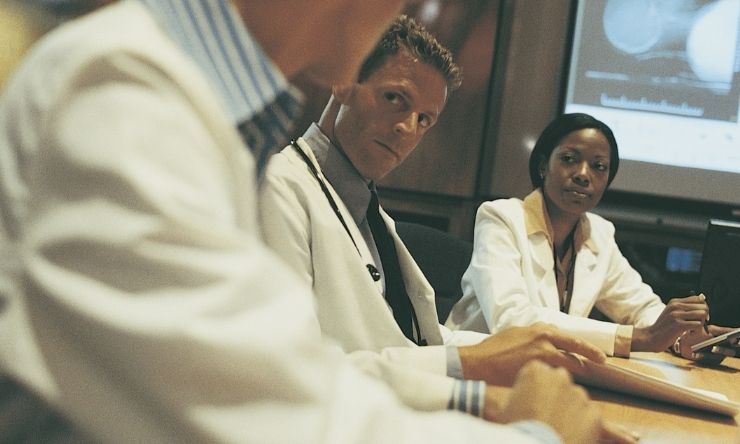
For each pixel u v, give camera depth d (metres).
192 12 0.57
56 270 0.44
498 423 0.66
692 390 1.40
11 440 0.51
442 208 4.25
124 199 0.44
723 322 2.11
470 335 1.75
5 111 0.51
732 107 4.02
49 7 1.16
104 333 0.44
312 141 1.63
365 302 1.47
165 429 0.45
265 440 0.45
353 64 0.69
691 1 4.04
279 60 0.65
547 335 1.35
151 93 0.47
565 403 0.65
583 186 2.29
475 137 4.18
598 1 4.12
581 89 4.15
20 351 0.46
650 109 4.09
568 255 2.40
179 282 0.44
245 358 0.45
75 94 0.46
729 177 4.03
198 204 0.46
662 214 4.07
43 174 0.46
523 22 4.21
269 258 0.50
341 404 0.48
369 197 1.64
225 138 0.50
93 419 0.45
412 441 0.50
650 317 2.32
